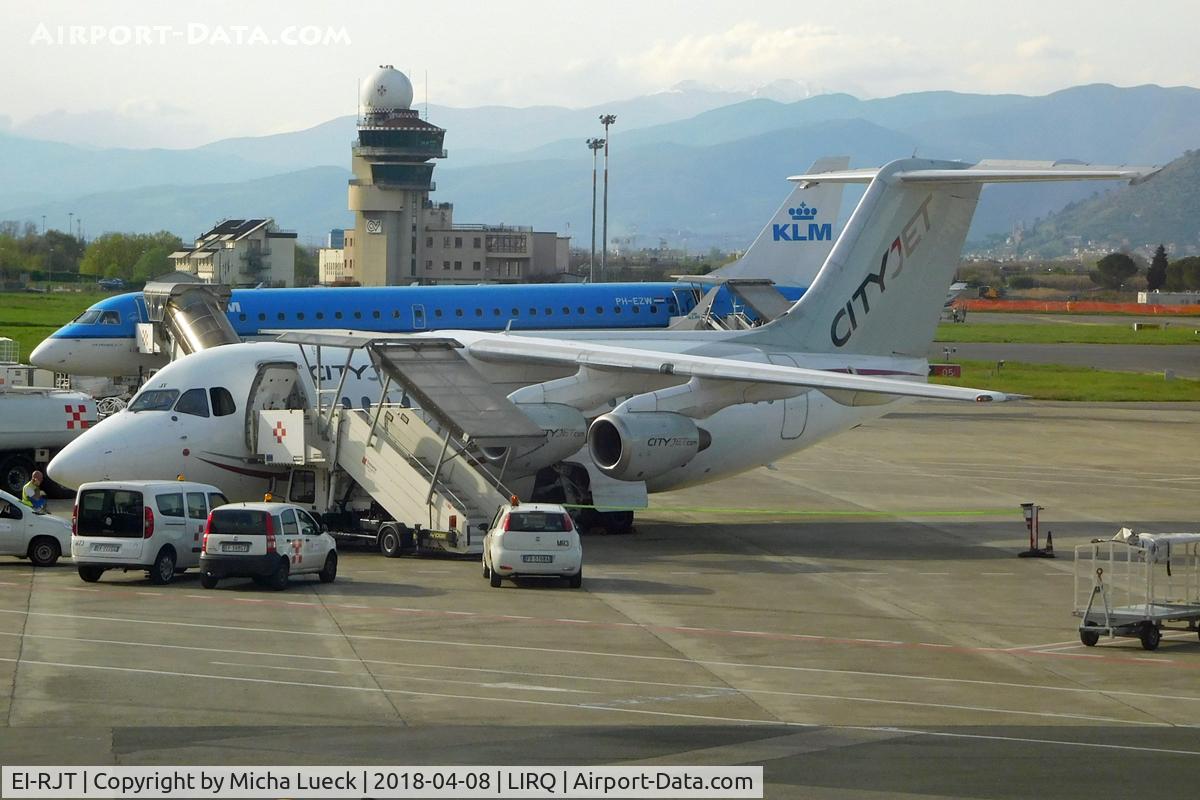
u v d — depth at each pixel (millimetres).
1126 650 79312
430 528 106688
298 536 93438
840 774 51594
